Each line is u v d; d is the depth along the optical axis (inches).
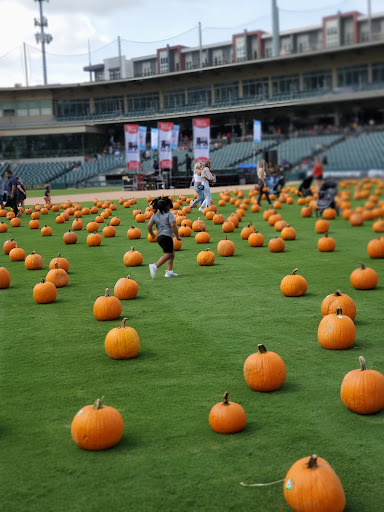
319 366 201.9
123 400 174.6
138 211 784.3
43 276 390.6
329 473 114.5
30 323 268.2
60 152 2802.7
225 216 764.0
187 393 179.5
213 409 153.3
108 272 396.8
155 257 456.4
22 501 121.8
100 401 146.8
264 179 877.8
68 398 176.9
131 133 1507.1
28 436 151.8
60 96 2901.1
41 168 2672.2
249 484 126.9
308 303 294.2
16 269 421.4
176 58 2544.3
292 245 506.9
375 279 323.3
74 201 1168.2
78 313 285.7
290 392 179.3
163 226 364.5
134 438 149.8
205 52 2427.4
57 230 678.5
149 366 204.8
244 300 303.4
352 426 154.7
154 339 237.5
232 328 251.0
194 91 2504.9
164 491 124.8
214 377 193.0
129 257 418.6
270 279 358.3
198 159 1153.4
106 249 510.6
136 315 277.4
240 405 160.7
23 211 912.9
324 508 111.3
